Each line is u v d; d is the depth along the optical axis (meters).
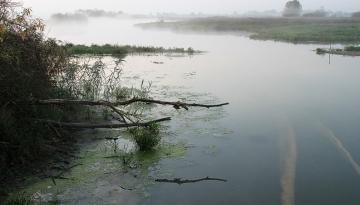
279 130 10.56
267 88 16.45
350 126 10.99
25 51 9.20
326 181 7.48
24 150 7.74
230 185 7.30
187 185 7.28
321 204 6.61
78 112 10.95
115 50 29.89
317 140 9.80
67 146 8.86
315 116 11.97
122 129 10.29
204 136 10.02
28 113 8.77
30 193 6.82
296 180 7.52
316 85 17.19
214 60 26.44
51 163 7.96
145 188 7.14
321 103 13.74
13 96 8.54
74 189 7.03
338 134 10.30
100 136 9.72
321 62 25.56
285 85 17.19
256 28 69.00
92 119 10.77
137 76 19.06
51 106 9.72
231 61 25.89
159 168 8.00
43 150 8.23
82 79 13.72
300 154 8.84
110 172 7.75
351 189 7.16
